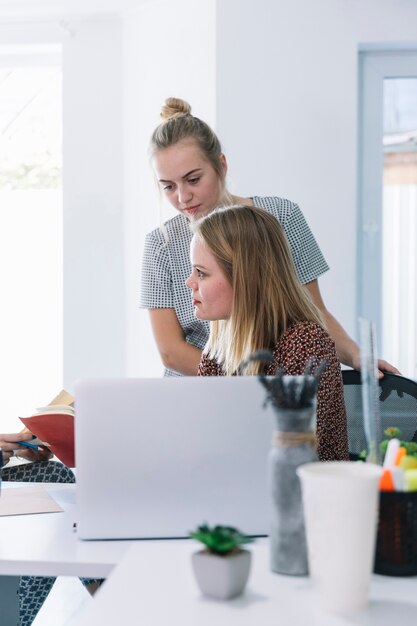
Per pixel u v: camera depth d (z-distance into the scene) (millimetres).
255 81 3719
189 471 1491
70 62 4180
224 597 1142
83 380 1483
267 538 1501
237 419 1490
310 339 1840
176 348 2699
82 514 1496
